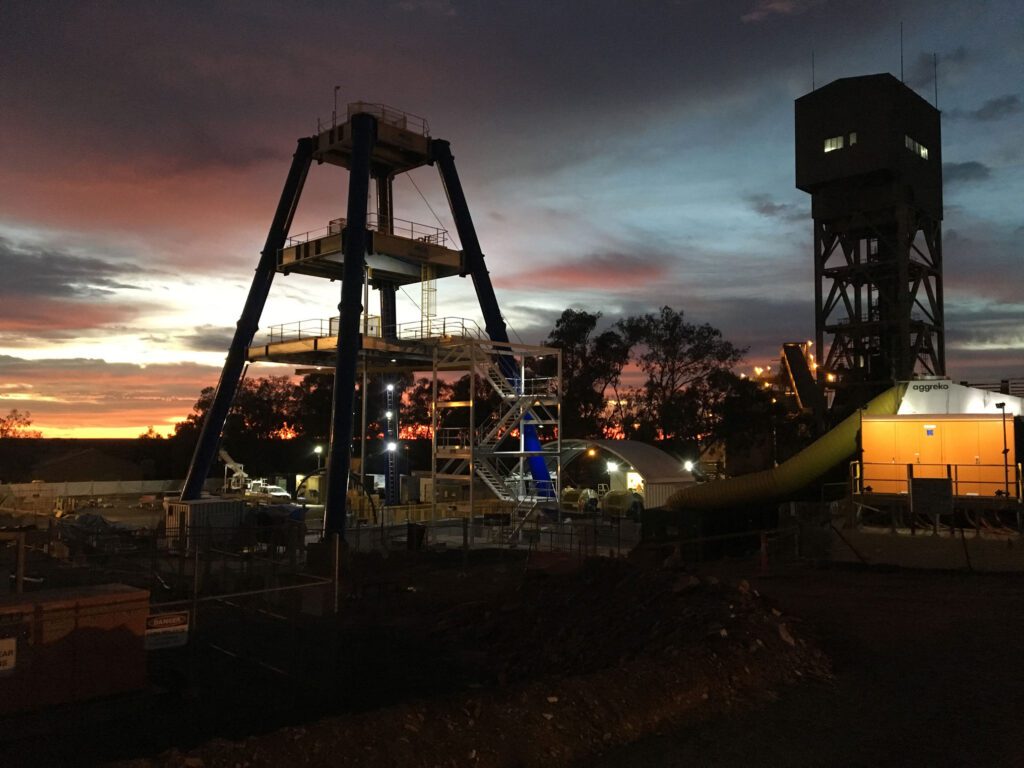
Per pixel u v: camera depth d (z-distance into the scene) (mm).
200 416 104562
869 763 7938
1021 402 25781
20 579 15945
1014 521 23391
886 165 56312
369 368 50281
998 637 13117
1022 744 8430
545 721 8484
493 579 26281
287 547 27094
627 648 13211
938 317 61438
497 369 42500
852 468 26703
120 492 77750
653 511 29891
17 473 91875
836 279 60125
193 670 12992
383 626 19188
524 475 44594
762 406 82125
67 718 11375
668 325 87062
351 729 7777
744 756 8125
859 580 18969
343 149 45000
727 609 13062
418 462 87375
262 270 45812
